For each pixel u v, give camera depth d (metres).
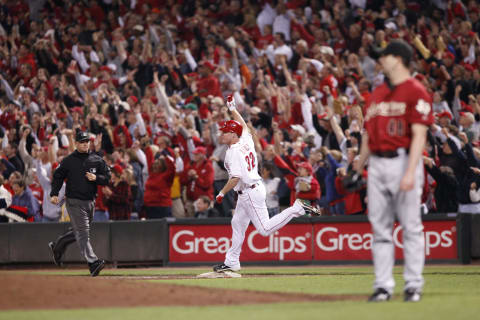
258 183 30.95
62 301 18.64
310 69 59.44
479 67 56.59
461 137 42.22
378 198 18.84
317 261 40.19
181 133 49.59
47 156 48.84
